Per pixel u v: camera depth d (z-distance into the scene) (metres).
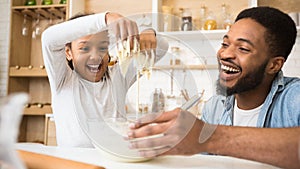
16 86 2.88
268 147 0.55
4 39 3.05
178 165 0.54
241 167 0.54
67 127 0.84
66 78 0.90
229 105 0.98
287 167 0.55
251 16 0.90
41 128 2.93
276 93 0.91
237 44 0.86
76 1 2.65
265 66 0.87
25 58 3.02
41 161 0.42
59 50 0.90
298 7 2.35
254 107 0.94
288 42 0.90
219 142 0.56
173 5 2.53
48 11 2.85
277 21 0.88
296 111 0.84
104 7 2.72
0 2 3.08
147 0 2.64
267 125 0.90
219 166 0.54
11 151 0.25
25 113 2.63
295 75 2.28
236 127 0.59
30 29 3.06
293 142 0.54
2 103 0.24
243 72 0.86
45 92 2.97
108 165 0.52
